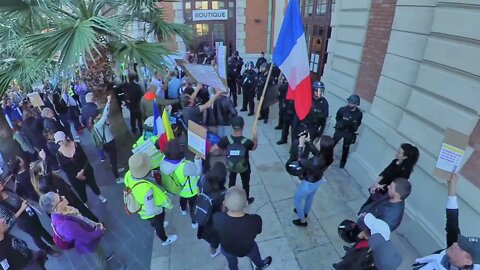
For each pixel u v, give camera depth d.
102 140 4.77
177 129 5.49
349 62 5.89
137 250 3.81
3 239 2.69
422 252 3.60
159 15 6.09
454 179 2.29
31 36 4.02
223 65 4.20
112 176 5.40
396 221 2.66
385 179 3.23
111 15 5.60
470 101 3.02
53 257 3.70
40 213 4.44
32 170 3.65
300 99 3.38
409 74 3.97
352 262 2.45
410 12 3.88
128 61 4.47
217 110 5.46
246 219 2.61
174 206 4.54
